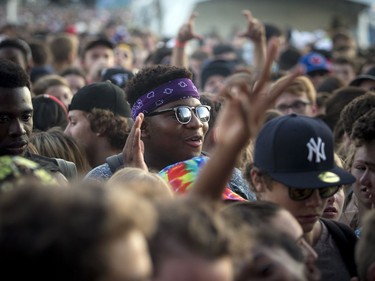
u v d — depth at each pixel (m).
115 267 1.80
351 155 4.33
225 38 22.20
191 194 2.57
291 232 2.75
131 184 2.37
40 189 1.85
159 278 2.12
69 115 5.45
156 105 4.40
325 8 23.17
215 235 2.12
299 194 3.13
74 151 5.01
